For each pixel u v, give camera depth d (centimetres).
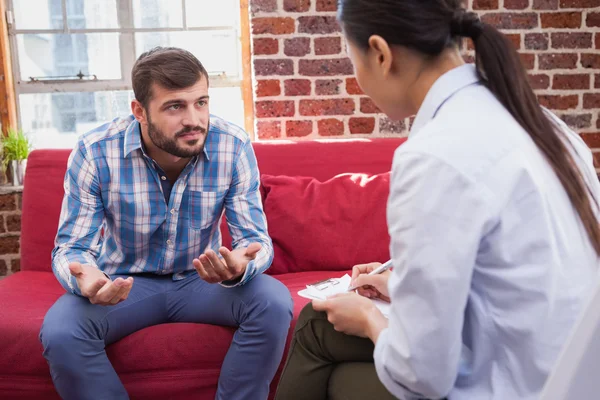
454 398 97
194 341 179
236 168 196
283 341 176
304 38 274
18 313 184
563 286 91
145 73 170
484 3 276
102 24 285
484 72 101
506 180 89
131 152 186
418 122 100
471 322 95
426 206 88
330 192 235
